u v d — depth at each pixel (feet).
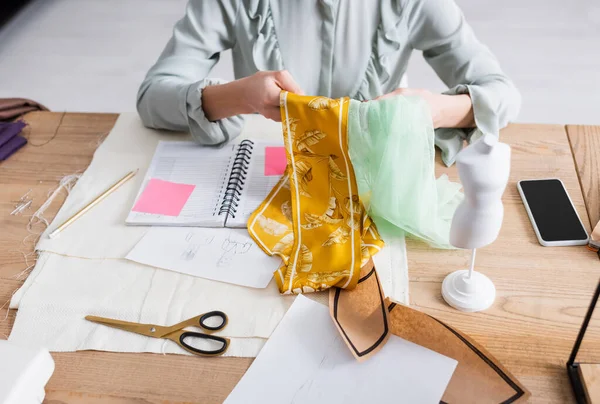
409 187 3.10
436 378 2.49
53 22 10.24
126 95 8.45
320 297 2.91
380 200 3.18
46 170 3.86
